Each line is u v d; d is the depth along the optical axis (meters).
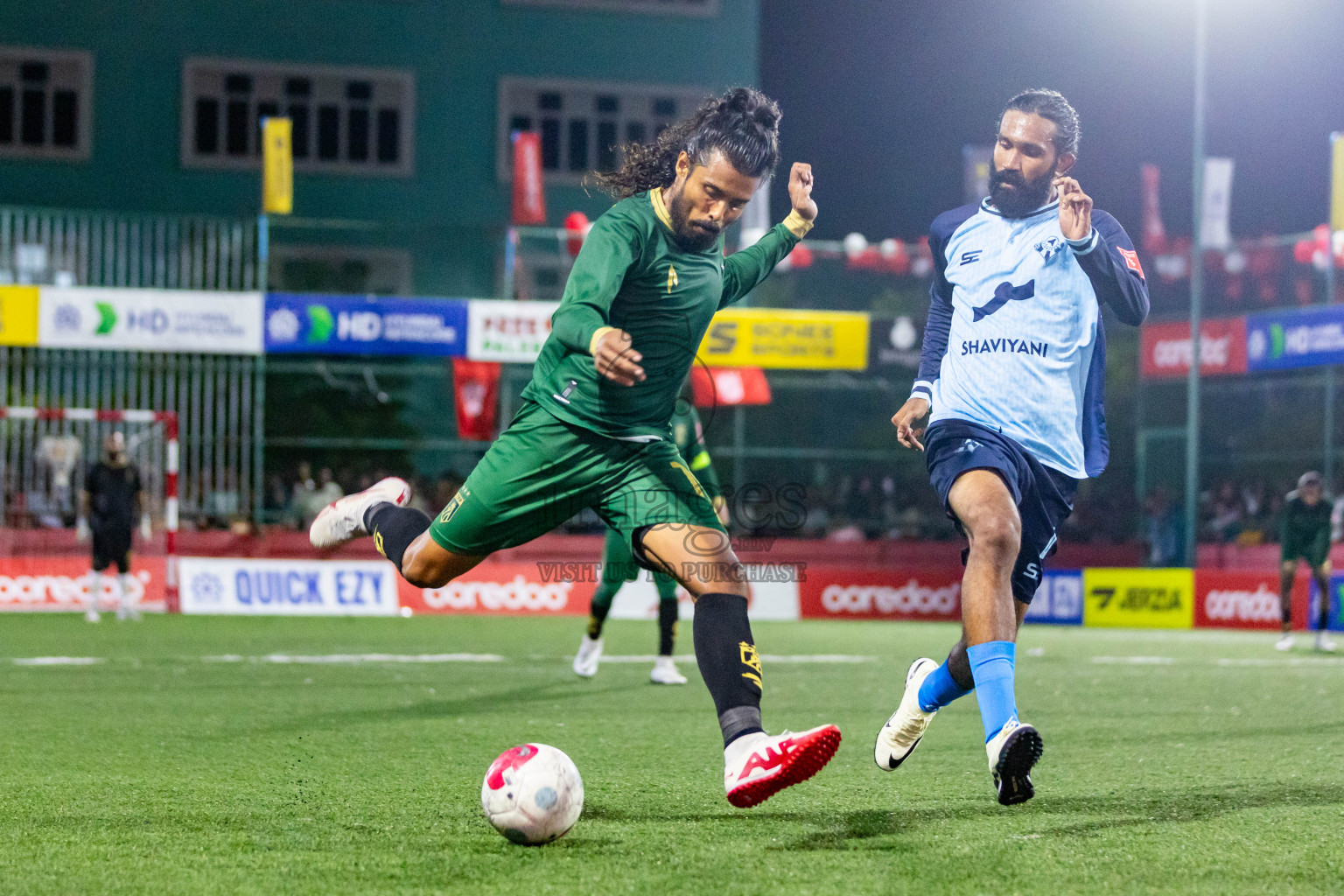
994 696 5.43
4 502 25.09
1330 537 20.02
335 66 41.72
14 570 24.84
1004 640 5.54
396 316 24.41
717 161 5.38
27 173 40.50
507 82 42.41
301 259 39.97
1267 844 5.39
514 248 27.06
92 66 40.81
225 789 6.82
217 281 25.75
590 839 5.48
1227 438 33.38
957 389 6.38
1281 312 25.81
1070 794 6.71
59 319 23.86
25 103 40.81
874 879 4.72
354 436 29.84
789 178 6.45
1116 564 30.78
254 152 41.69
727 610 5.49
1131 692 12.86
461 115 42.22
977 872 4.84
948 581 26.48
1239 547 30.94
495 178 42.16
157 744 8.68
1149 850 5.25
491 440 27.20
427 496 29.64
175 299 24.14
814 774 5.12
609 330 4.97
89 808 6.24
